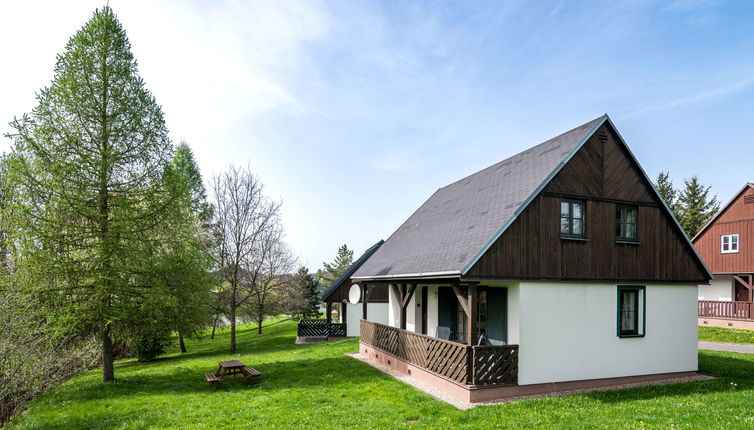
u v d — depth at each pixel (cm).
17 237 1188
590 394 1027
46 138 1243
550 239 1096
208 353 2231
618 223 1212
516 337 1049
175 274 1415
